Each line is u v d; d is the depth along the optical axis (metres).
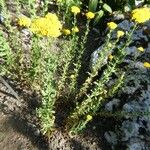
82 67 0.63
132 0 0.73
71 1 0.71
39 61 0.54
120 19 0.69
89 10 0.73
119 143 0.51
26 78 0.57
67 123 0.52
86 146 0.51
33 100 0.56
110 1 0.75
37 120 0.53
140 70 0.57
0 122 0.51
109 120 0.54
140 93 0.54
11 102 0.54
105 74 0.49
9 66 0.57
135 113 0.50
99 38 0.70
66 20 0.71
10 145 0.49
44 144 0.51
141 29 0.63
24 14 0.69
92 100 0.52
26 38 0.64
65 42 0.59
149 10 0.45
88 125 0.54
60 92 0.57
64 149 0.51
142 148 0.49
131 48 0.60
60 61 0.60
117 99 0.55
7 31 0.64
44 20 0.37
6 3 0.71
